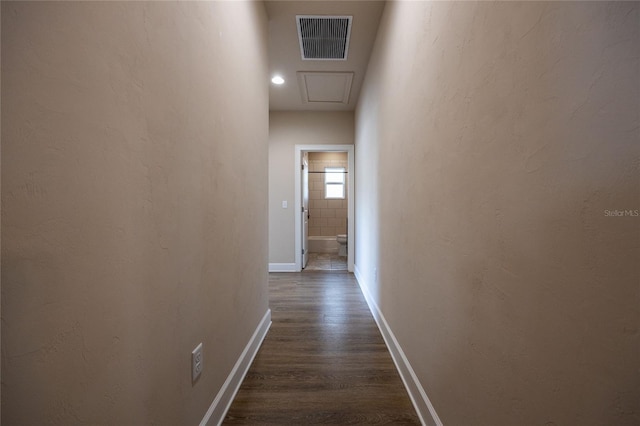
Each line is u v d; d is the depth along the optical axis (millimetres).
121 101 696
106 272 654
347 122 4355
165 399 899
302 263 4594
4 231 457
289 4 2152
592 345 493
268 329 2365
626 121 434
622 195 441
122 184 703
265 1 2123
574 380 529
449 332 1067
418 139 1418
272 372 1755
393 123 1942
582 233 508
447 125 1074
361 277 3572
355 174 4344
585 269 504
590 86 488
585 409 507
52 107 526
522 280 663
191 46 1053
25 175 485
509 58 702
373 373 1749
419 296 1408
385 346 2094
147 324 806
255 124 1940
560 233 555
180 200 979
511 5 694
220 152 1327
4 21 457
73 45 567
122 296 706
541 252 603
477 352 870
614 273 455
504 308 733
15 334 475
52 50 526
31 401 500
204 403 1180
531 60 626
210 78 1219
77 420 584
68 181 559
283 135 4375
